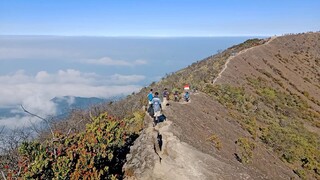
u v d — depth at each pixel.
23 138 20.08
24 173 16.36
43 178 16.50
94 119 23.05
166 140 22.33
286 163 34.00
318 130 47.56
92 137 20.39
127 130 25.16
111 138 20.95
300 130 43.69
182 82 44.28
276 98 51.91
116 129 22.12
